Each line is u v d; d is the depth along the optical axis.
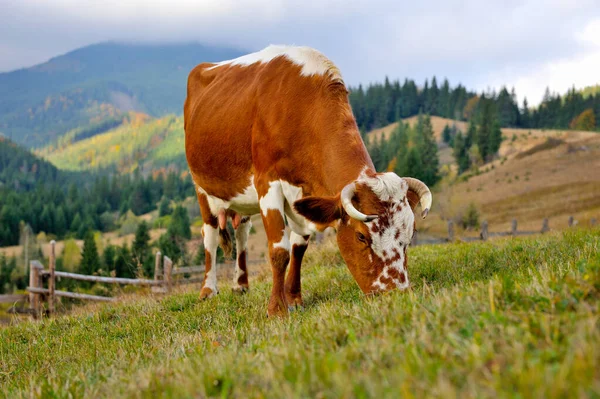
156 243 54.75
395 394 2.07
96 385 3.66
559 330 2.56
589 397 1.82
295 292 6.96
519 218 62.91
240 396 2.53
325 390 2.26
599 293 3.03
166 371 3.45
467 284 4.67
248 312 6.62
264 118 6.61
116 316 8.11
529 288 3.39
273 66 6.92
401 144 125.56
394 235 5.25
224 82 7.89
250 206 7.50
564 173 83.44
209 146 7.58
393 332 3.05
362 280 5.41
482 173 98.12
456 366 2.31
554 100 194.50
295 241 6.95
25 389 4.11
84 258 55.41
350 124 6.22
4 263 66.88
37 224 134.50
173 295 9.75
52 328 7.82
